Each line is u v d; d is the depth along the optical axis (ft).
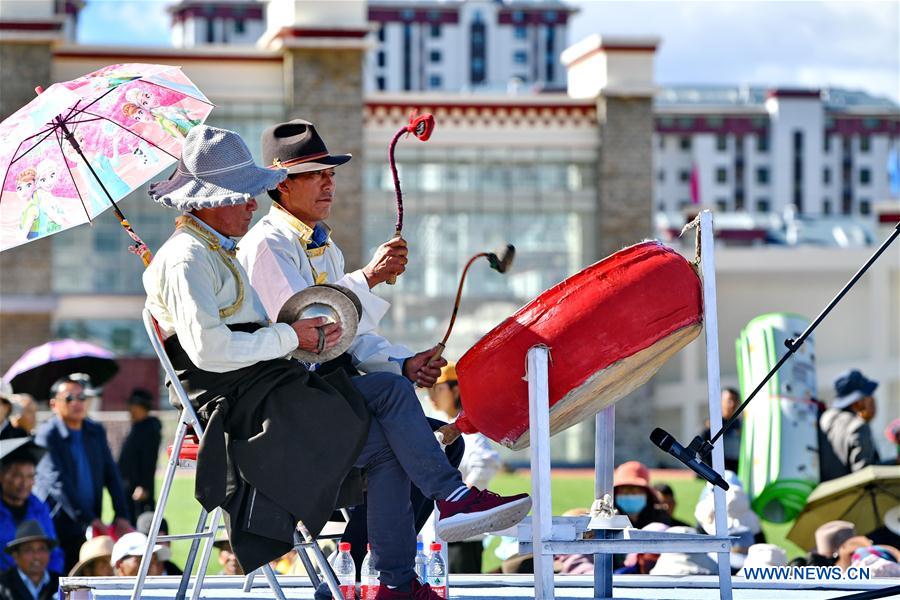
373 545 40.50
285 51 253.24
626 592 47.09
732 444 101.86
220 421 37.09
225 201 37.78
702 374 304.91
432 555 45.88
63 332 247.91
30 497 72.02
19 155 43.01
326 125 254.06
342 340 39.09
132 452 94.68
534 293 268.82
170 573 73.05
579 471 239.30
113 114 44.39
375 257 44.16
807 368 90.33
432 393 72.38
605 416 44.70
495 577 51.13
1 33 241.55
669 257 39.91
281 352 37.22
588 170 269.23
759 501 88.63
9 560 68.33
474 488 39.81
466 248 266.77
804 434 88.48
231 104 253.44
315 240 45.52
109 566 68.59
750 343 90.74
